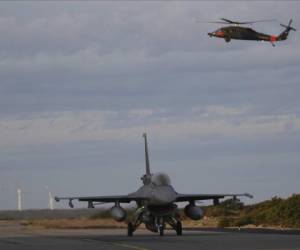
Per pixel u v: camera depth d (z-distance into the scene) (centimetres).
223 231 14462
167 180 12688
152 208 12400
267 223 18462
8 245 9700
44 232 16100
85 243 9994
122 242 10094
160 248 8550
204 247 8588
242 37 14138
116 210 12912
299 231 13338
